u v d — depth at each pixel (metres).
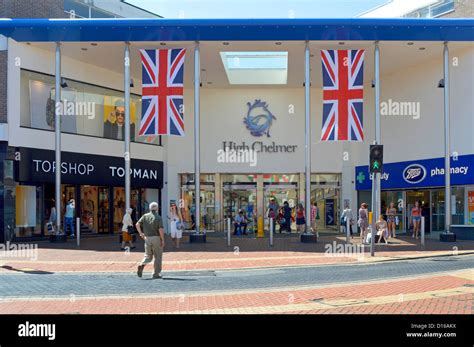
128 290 12.22
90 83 28.28
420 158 28.17
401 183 29.09
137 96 31.16
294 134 32.53
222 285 12.88
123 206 30.47
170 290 12.16
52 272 15.63
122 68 29.05
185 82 31.59
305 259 18.09
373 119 31.22
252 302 10.40
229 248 21.17
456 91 26.12
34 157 24.91
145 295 11.47
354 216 31.72
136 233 25.25
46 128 25.95
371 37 23.88
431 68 27.72
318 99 32.72
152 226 14.05
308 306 9.82
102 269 16.16
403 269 15.52
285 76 31.67
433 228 28.33
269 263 17.20
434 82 27.55
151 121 24.08
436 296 10.62
